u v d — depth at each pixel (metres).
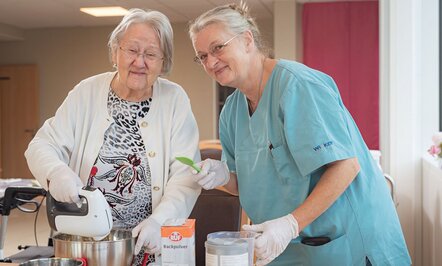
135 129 1.65
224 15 1.48
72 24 7.86
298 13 6.48
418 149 3.10
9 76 8.31
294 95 1.49
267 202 1.63
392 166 3.12
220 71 1.52
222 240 1.14
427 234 2.91
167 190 1.58
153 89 1.68
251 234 1.26
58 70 8.20
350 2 6.38
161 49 1.56
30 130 8.33
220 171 1.65
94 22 7.68
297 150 1.45
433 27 3.04
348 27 6.41
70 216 1.30
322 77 1.58
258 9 6.79
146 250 1.39
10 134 8.41
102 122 1.64
